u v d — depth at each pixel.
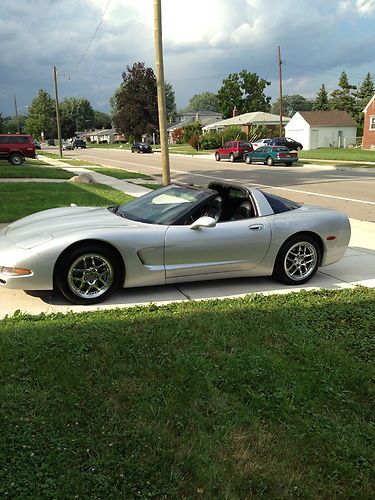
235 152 35.94
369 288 5.50
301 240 5.68
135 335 3.90
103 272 4.90
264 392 3.14
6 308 4.77
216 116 113.88
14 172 22.94
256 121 64.44
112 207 6.08
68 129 133.00
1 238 5.14
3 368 3.29
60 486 2.23
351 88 85.94
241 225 5.34
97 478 2.29
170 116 123.75
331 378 3.35
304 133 56.94
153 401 2.95
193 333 3.97
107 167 31.41
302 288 5.67
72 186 16.78
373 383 3.32
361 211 12.25
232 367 3.44
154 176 24.19
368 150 48.16
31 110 107.31
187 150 61.38
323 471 2.44
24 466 2.34
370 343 3.96
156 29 13.38
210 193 5.43
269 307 4.72
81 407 2.87
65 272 4.73
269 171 26.91
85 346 3.66
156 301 5.07
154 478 2.32
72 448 2.49
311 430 2.75
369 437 2.73
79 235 4.73
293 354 3.72
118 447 2.52
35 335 3.84
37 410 2.82
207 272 5.27
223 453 2.52
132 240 4.87
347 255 7.38
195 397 3.03
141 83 92.44
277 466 2.44
